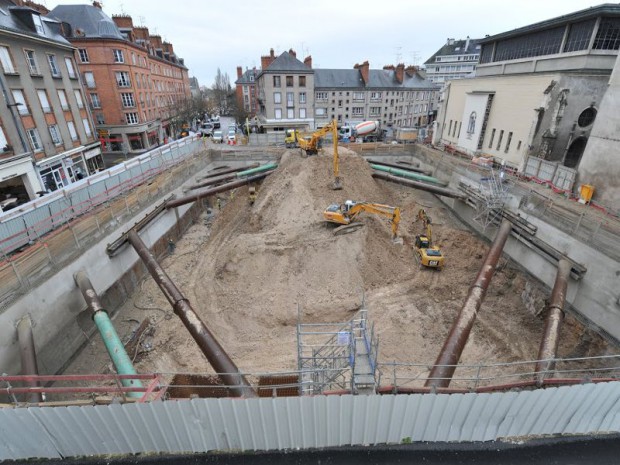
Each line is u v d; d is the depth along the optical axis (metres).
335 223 22.81
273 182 29.52
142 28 55.66
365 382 8.05
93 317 14.43
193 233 29.22
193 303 19.61
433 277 21.02
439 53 87.62
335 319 18.41
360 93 61.06
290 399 6.84
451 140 38.53
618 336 15.07
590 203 20.27
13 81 25.53
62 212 18.69
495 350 16.70
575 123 25.12
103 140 47.47
